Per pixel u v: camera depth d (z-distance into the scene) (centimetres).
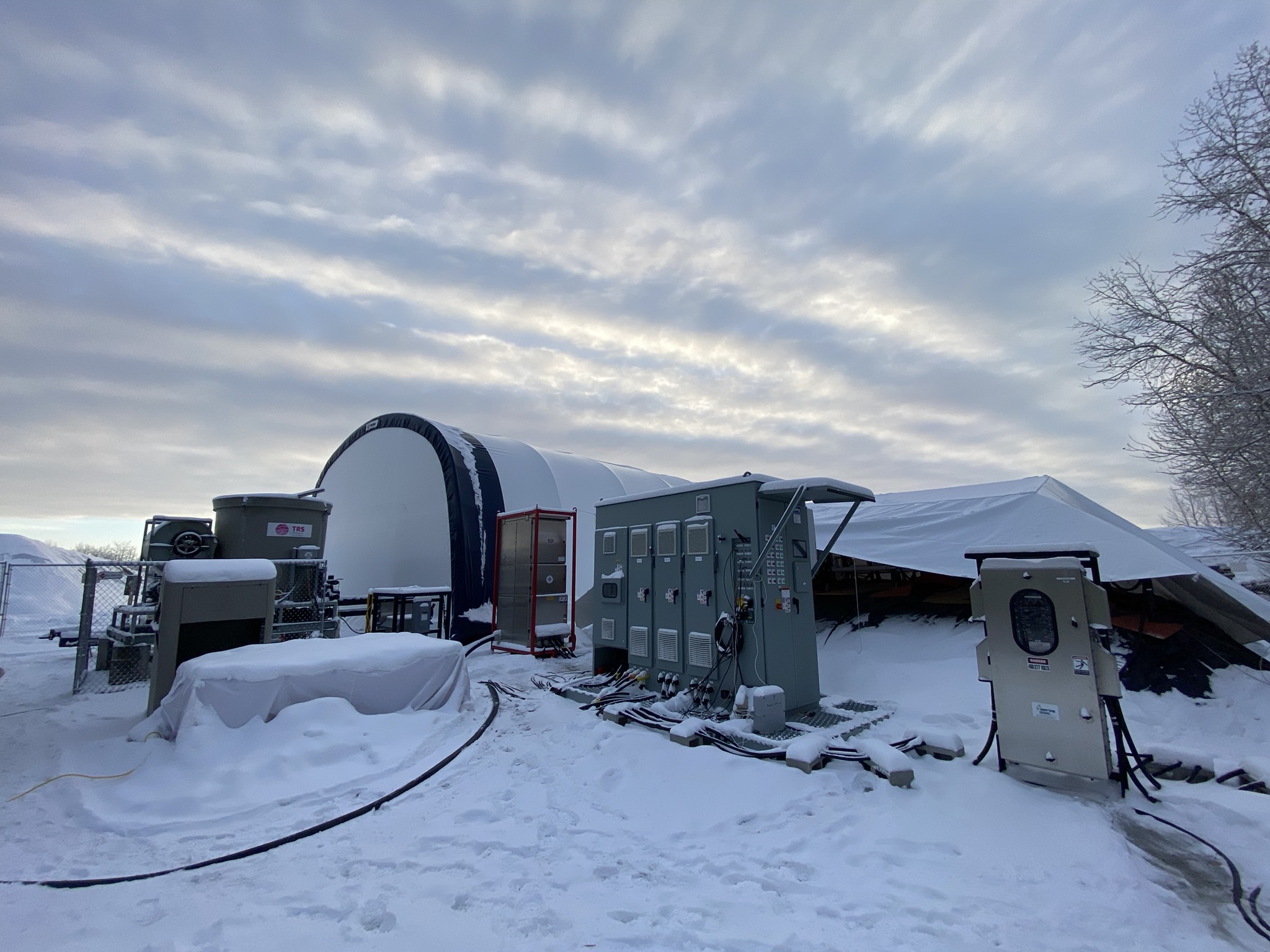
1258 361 845
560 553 1142
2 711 702
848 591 1148
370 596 1195
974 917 310
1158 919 307
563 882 348
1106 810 439
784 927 302
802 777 490
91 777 490
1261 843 384
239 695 561
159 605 671
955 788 476
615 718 659
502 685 871
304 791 476
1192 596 824
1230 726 623
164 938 286
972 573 873
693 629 721
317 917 307
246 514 973
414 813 449
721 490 705
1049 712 491
